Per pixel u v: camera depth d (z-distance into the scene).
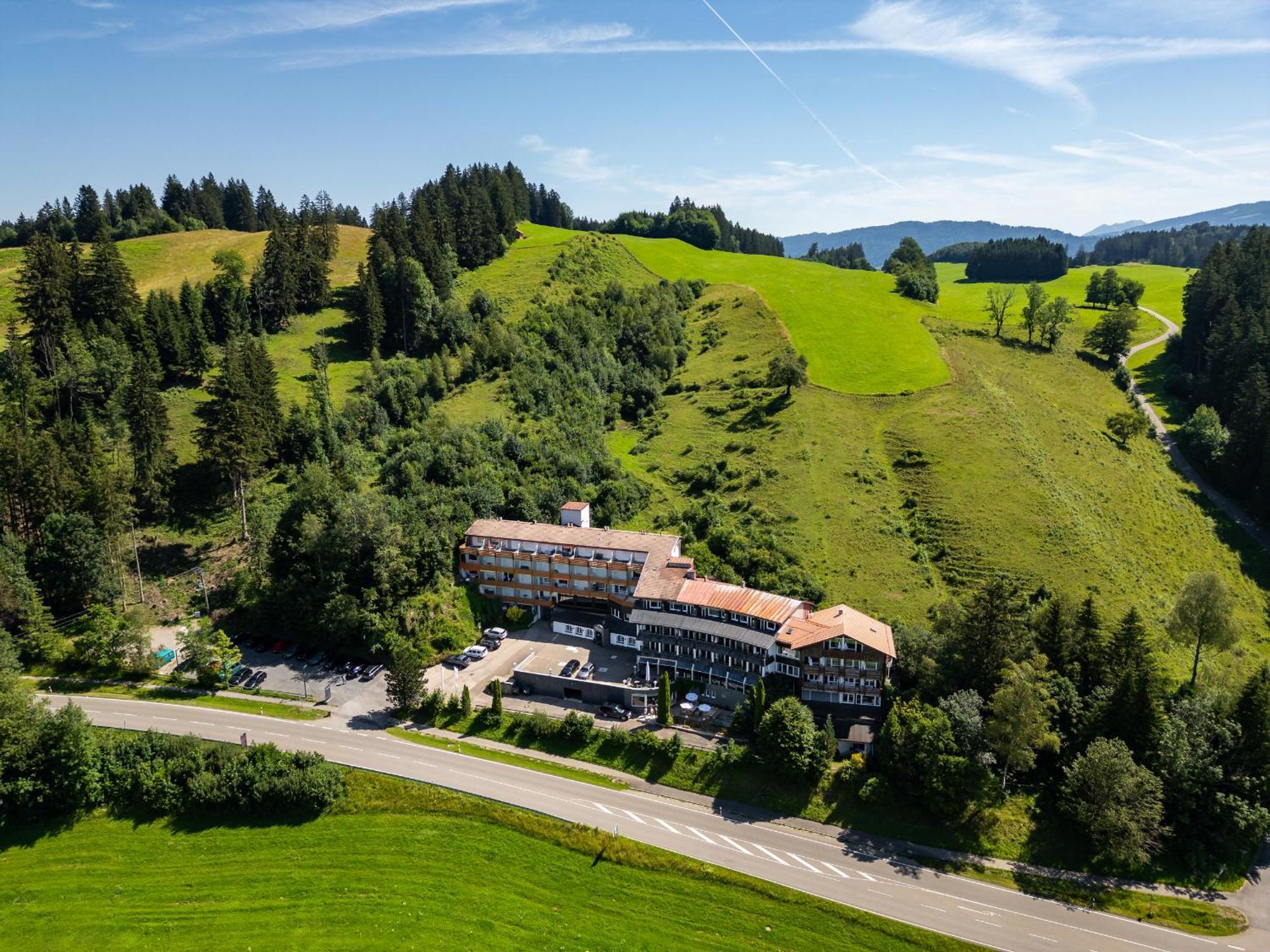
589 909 85.69
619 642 130.50
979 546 145.12
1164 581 147.62
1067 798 97.06
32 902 86.50
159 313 176.38
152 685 119.38
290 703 116.12
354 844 93.31
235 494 149.38
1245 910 88.19
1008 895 88.69
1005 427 179.62
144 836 94.75
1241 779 97.38
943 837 96.06
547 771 105.06
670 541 135.50
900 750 100.50
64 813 96.88
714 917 84.94
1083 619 113.88
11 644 120.38
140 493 144.38
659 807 99.88
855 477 165.75
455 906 85.69
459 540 141.38
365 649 127.00
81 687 118.00
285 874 89.75
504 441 165.75
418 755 106.50
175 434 159.12
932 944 82.00
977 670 109.62
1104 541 150.00
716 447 182.88
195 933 83.06
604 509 155.50
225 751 101.31
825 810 99.50
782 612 118.06
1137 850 89.75
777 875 89.94
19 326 184.50
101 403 161.25
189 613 131.88
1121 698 100.88
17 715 97.06
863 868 91.62
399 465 150.62
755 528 151.12
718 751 105.94
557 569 136.38
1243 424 188.88
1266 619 150.50
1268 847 98.38
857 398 195.62
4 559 124.25
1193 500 184.38
